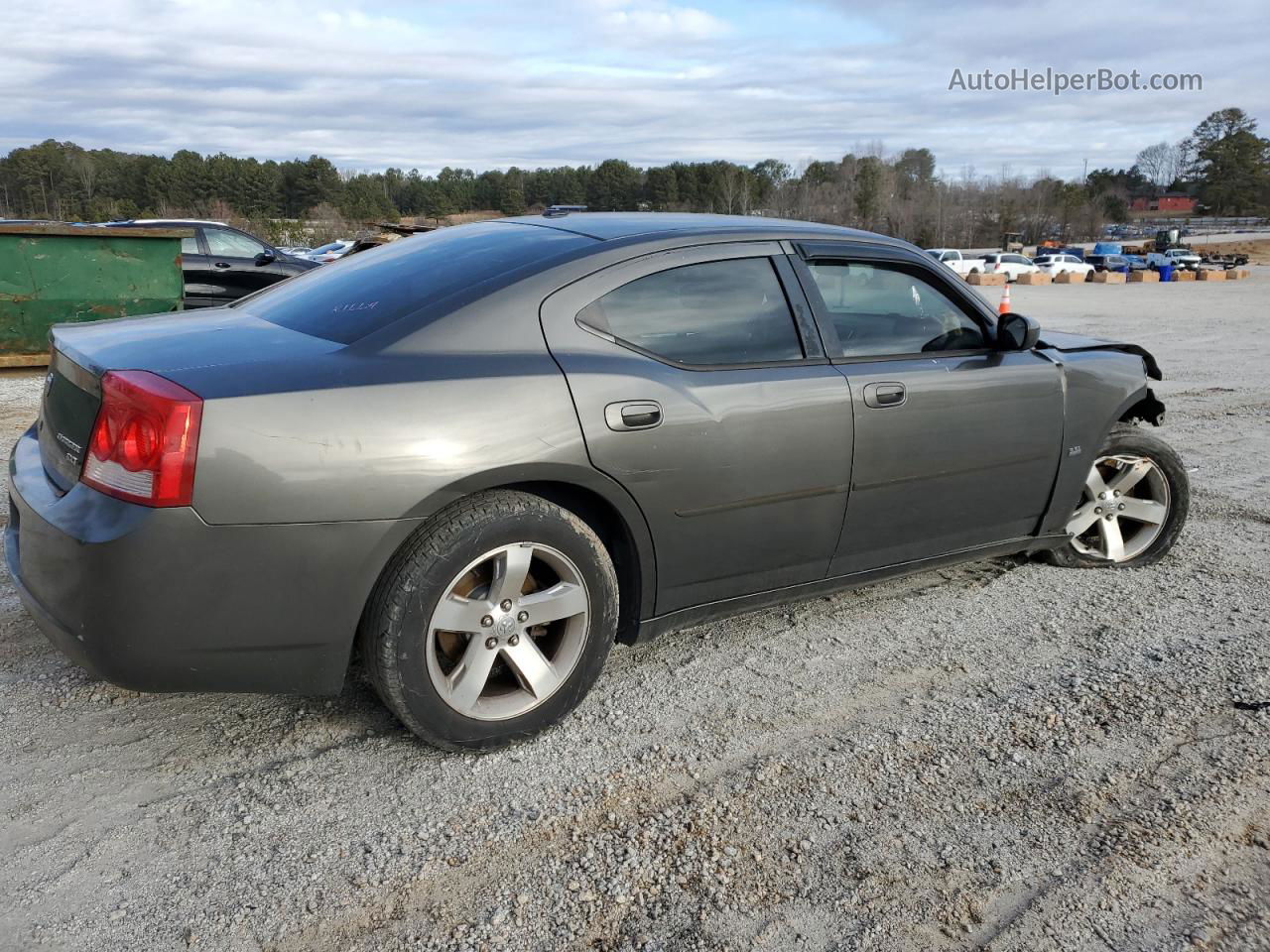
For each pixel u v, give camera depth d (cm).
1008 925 214
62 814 248
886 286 351
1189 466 654
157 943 205
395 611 252
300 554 240
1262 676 332
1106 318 2006
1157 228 12462
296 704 306
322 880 227
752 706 311
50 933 207
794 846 241
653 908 219
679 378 292
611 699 314
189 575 231
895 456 336
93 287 873
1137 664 343
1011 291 3416
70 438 257
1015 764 279
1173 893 225
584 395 272
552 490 282
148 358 251
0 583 386
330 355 257
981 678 332
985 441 362
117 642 233
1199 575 434
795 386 312
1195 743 290
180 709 301
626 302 293
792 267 328
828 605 396
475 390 257
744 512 307
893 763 279
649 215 351
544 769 274
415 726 264
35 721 291
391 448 245
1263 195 14700
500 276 284
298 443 236
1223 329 1742
